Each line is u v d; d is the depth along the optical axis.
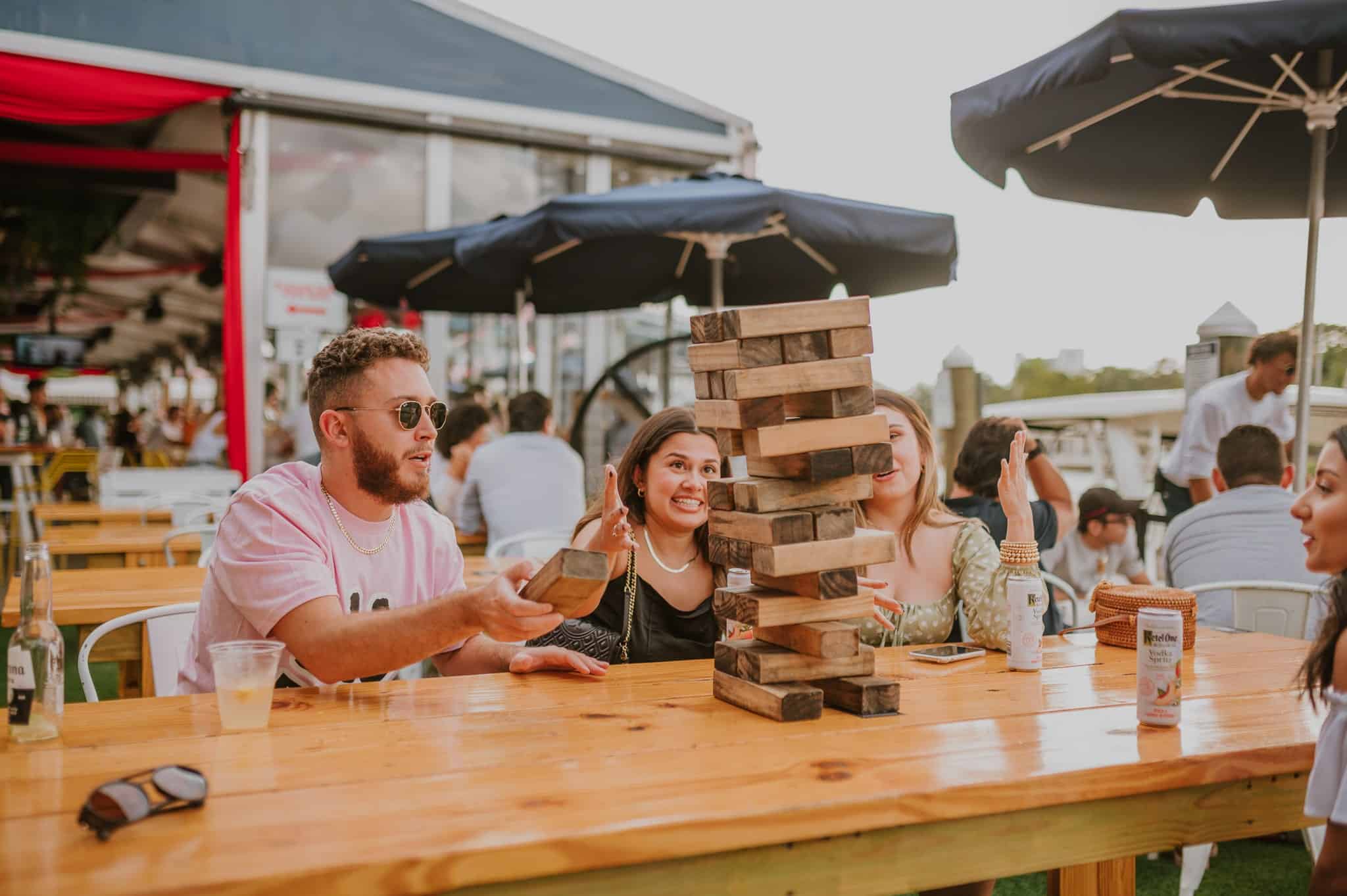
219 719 1.63
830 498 1.70
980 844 1.36
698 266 6.38
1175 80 3.86
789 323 1.63
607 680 1.94
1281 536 3.38
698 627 2.49
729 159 9.02
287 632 1.81
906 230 5.00
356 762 1.40
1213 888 2.94
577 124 8.38
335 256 7.73
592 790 1.28
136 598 3.12
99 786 1.21
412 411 1.98
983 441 3.49
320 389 1.99
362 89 7.65
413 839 1.11
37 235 11.80
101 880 1.01
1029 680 1.99
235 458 7.27
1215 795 1.51
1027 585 2.08
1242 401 4.44
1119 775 1.41
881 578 2.63
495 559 4.31
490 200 8.24
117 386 22.53
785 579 1.74
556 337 8.64
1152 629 1.62
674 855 1.16
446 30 8.00
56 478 10.09
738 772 1.36
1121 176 4.30
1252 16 2.95
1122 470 6.42
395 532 2.13
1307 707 1.79
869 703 1.67
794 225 4.77
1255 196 4.41
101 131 9.23
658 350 7.96
